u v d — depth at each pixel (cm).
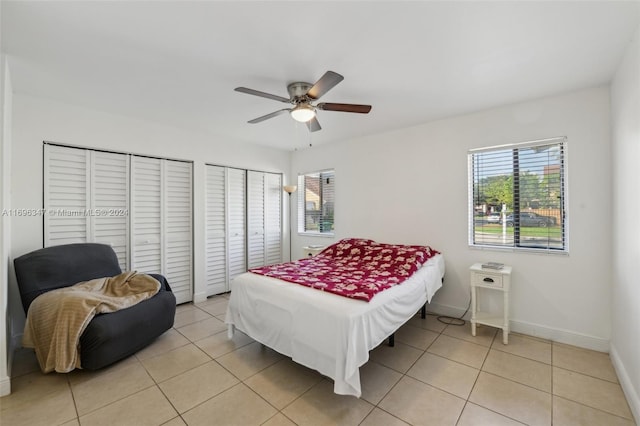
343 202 412
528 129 267
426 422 161
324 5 144
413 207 343
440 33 167
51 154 268
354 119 317
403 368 215
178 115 306
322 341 175
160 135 335
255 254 442
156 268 338
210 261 388
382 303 192
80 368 205
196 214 370
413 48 182
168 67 206
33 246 257
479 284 266
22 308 252
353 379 165
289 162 490
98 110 290
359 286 209
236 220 419
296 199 487
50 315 206
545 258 261
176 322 306
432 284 274
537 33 167
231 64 201
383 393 186
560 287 254
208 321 309
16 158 249
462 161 306
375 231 378
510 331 279
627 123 184
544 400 178
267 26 161
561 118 251
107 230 302
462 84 232
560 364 218
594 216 238
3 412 169
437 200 324
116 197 307
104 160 299
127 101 268
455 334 273
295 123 335
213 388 193
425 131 332
